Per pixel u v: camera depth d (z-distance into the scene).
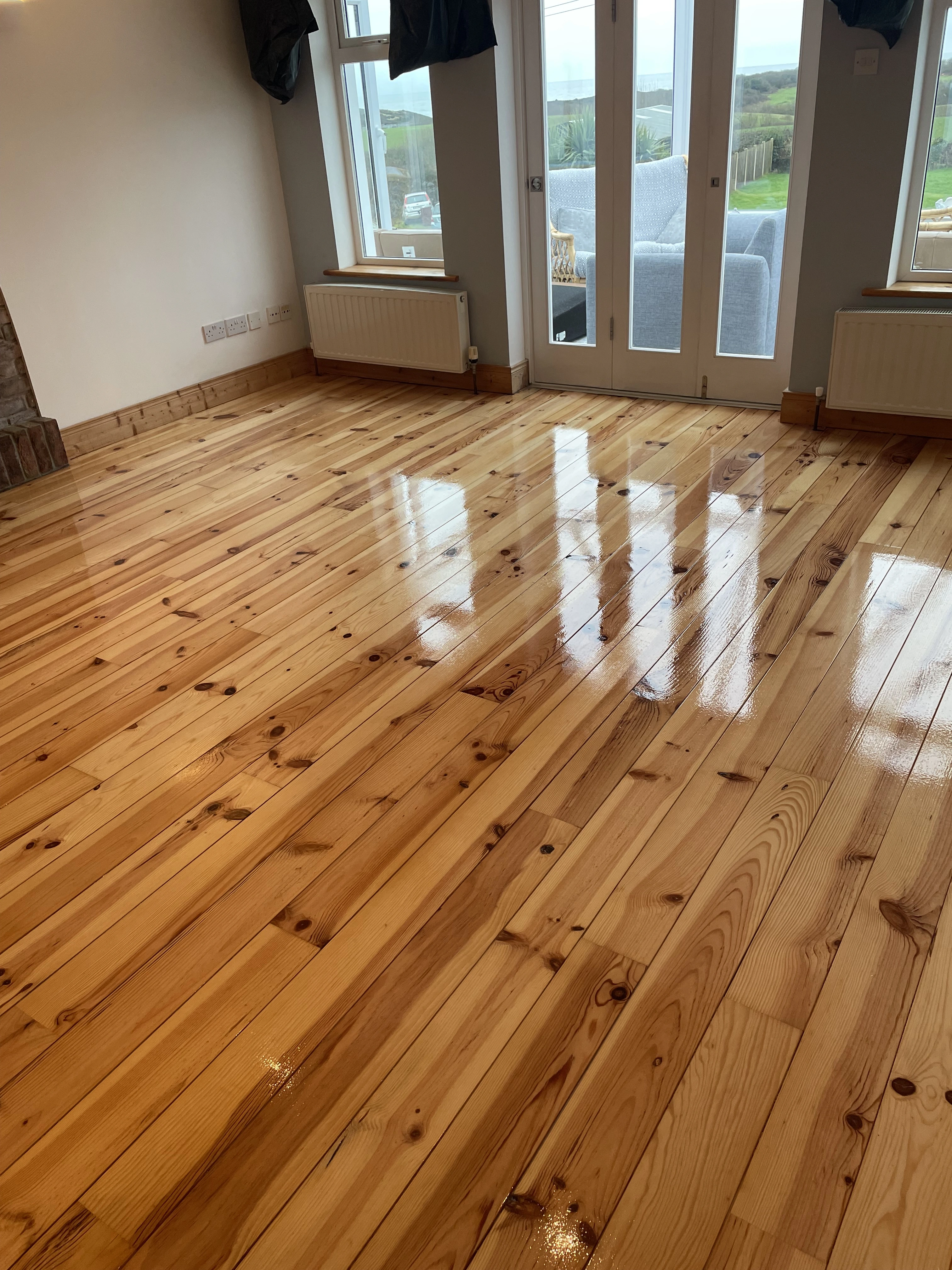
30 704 2.83
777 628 2.91
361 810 2.30
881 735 2.42
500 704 2.66
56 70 4.38
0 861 2.23
